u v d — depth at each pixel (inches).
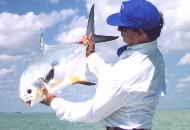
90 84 155.0
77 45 162.1
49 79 148.7
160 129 1859.0
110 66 160.6
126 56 144.7
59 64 153.0
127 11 142.8
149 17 141.3
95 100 140.4
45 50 154.4
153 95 145.4
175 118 3531.0
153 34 144.6
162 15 148.3
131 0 145.9
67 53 157.5
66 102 144.6
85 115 142.3
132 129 142.3
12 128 2174.0
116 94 138.6
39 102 148.3
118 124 143.9
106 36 164.2
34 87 145.3
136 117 142.6
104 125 148.0
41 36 154.6
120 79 138.7
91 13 167.5
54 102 144.4
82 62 160.6
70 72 154.4
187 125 2192.4
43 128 2145.7
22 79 146.7
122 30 146.4
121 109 142.9
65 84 152.4
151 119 146.8
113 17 147.4
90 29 166.6
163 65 151.3
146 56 143.6
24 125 2475.4
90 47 164.2
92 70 163.9
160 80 149.9
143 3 143.2
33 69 148.3
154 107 148.6
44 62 151.0
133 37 144.9
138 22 141.5
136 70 140.3
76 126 2295.8
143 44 144.0
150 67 143.6
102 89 139.9
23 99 145.0
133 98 140.7
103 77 141.2
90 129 1974.7
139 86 140.3
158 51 148.8
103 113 141.3
